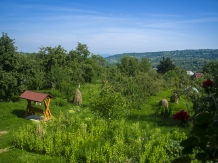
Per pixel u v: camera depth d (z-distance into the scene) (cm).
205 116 176
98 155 816
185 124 270
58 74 2664
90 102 1312
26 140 983
